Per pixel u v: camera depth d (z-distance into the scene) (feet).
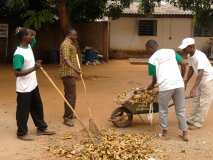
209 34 72.23
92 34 65.92
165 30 73.10
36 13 45.50
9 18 61.21
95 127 21.68
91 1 56.70
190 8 48.98
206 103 23.59
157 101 22.86
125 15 71.67
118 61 67.15
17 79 21.31
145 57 71.56
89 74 49.19
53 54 61.62
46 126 22.48
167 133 22.74
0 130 23.44
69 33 24.09
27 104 21.45
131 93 23.67
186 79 23.80
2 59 61.82
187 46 22.77
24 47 21.31
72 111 22.82
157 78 21.58
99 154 18.89
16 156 19.25
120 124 23.80
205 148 20.42
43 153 19.60
